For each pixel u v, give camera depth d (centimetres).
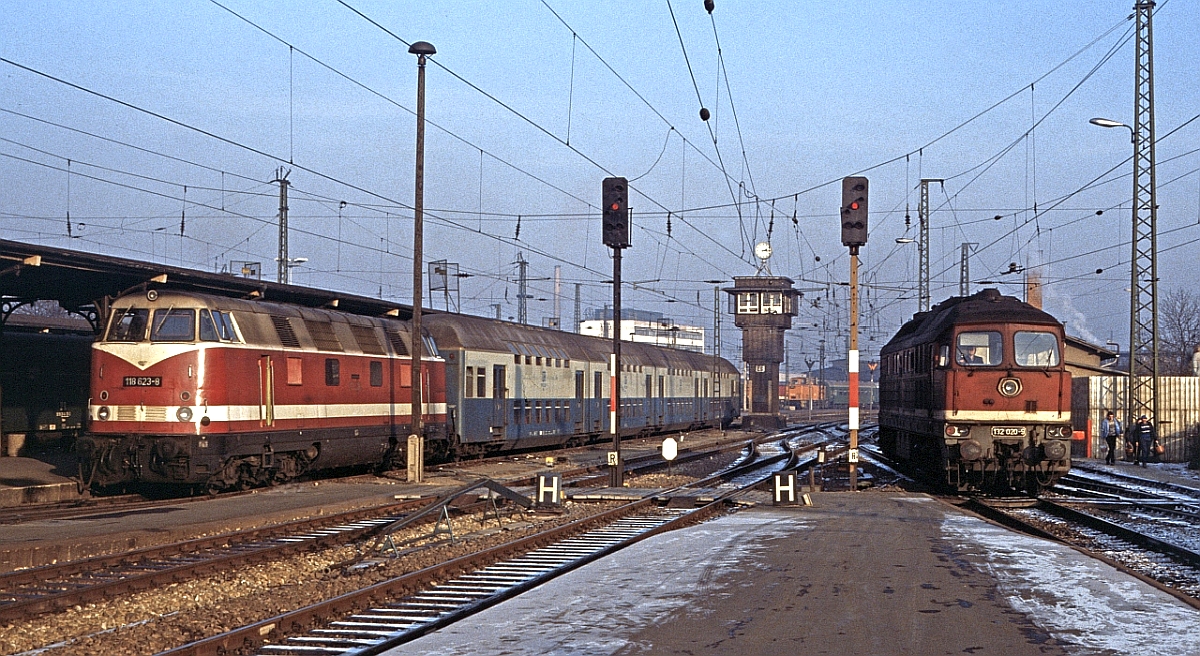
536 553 1603
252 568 1460
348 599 1144
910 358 3158
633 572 1321
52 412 3431
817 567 1355
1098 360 5675
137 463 2275
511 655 897
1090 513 2217
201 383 2269
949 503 2348
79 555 1525
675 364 5912
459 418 3428
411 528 1931
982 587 1209
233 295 2752
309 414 2605
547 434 4147
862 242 2492
